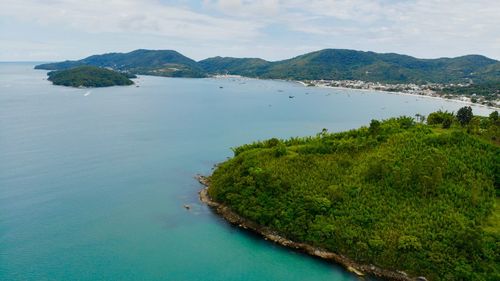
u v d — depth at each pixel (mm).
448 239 78125
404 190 91938
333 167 102750
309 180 98875
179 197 114000
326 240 84688
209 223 97875
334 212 88875
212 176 125500
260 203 96812
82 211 101812
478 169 97875
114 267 78062
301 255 83812
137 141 179250
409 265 75875
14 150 151000
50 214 98938
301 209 91312
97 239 88438
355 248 81125
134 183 123938
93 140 175375
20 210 100062
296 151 116000
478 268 73188
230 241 89438
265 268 79625
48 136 177125
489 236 78250
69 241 87000
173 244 87688
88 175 128250
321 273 78000
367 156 106500
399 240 78938
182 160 151875
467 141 107875
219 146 177000
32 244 84812
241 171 108625
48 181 120125
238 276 76938
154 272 77062
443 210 85250
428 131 119188
